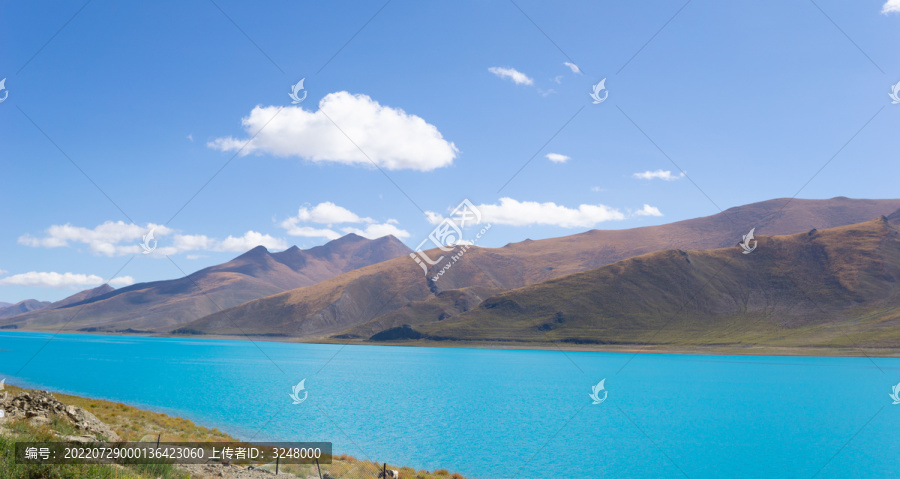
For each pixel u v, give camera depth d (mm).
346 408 94875
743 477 52594
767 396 130250
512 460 55125
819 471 56219
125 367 177625
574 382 159125
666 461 59250
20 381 114562
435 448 59281
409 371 193500
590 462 56625
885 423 93000
